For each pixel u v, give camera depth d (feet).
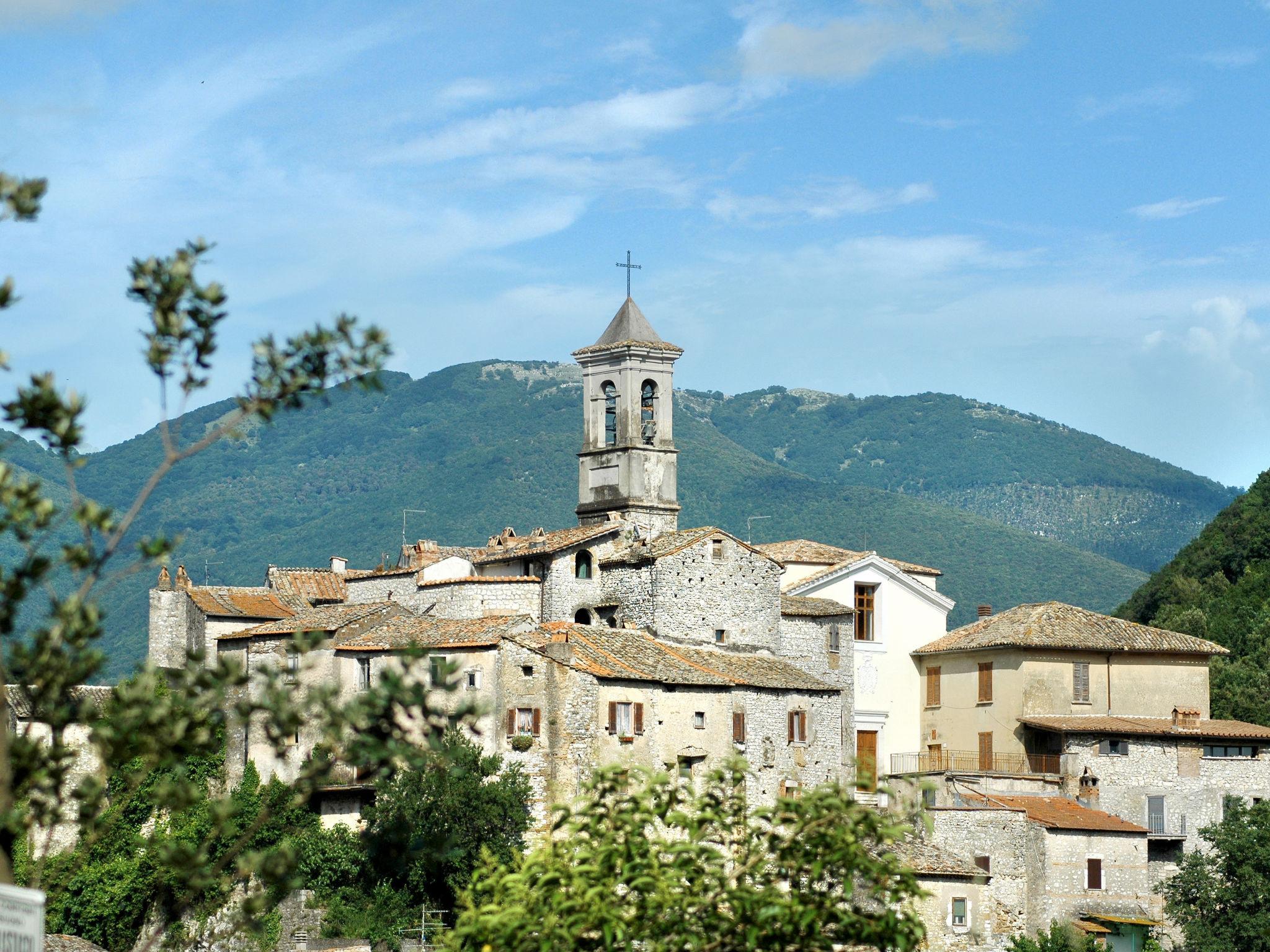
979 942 257.96
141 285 83.71
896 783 294.05
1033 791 288.30
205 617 305.53
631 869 108.27
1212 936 263.70
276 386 86.28
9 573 80.84
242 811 242.78
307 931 230.48
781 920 105.09
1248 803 295.48
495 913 108.06
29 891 65.87
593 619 282.97
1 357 78.59
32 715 84.69
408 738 98.84
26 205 78.07
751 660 279.28
